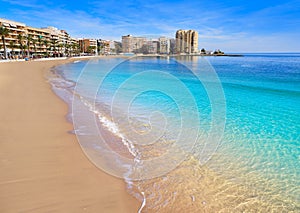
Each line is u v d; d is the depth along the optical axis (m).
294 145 5.14
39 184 2.88
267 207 2.89
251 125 6.73
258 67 35.50
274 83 17.97
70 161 3.61
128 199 2.76
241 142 5.26
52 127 5.29
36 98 8.81
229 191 3.20
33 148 4.00
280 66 38.69
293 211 2.84
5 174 3.07
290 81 19.25
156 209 2.67
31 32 68.25
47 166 3.38
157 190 3.07
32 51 65.31
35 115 6.26
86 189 2.88
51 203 2.53
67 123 5.70
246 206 2.89
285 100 11.26
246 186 3.37
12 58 50.50
